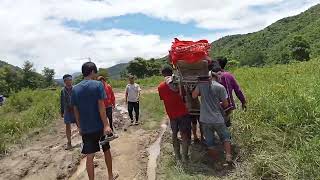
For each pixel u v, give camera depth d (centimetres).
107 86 464
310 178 261
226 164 317
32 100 911
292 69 650
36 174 376
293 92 383
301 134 311
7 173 379
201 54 340
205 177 300
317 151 279
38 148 464
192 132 417
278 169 282
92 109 289
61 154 426
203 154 353
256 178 287
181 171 320
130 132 514
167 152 383
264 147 320
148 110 668
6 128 550
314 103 342
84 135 291
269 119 360
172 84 347
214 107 325
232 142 351
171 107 348
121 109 680
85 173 368
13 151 459
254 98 401
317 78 450
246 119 362
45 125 607
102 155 407
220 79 342
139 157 392
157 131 505
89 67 295
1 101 1189
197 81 338
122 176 348
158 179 321
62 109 453
